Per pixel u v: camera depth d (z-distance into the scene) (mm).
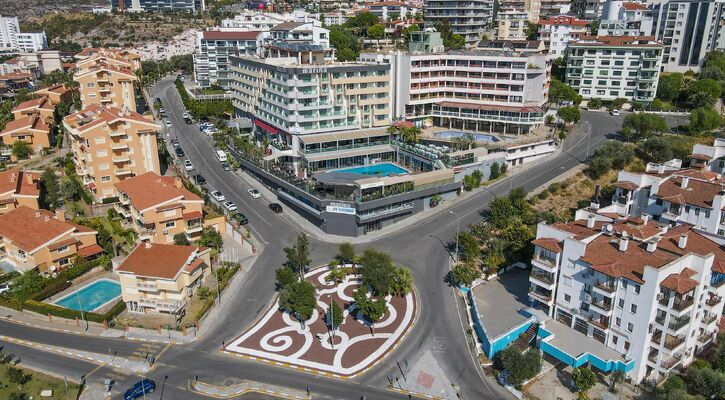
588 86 184625
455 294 86875
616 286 67812
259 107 151625
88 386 66750
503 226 104125
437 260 96875
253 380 68188
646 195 96625
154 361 71562
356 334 77562
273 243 104250
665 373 67188
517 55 155000
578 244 71188
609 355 68500
